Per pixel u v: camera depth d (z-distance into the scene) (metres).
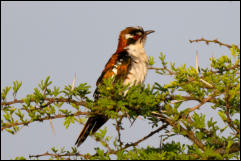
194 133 10.44
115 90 10.76
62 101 10.96
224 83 10.16
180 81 10.82
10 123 9.98
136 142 10.97
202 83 10.49
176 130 10.48
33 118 10.11
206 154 9.55
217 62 10.79
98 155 10.12
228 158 9.70
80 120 10.87
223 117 10.08
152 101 10.88
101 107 11.03
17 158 9.56
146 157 9.79
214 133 10.35
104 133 10.12
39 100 10.61
